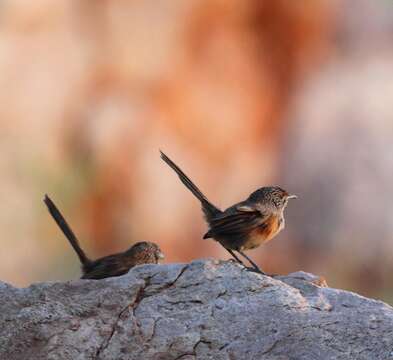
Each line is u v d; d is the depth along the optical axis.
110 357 6.49
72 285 6.82
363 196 19.48
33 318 6.64
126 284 6.79
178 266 6.91
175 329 6.56
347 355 6.29
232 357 6.39
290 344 6.38
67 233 9.48
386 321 6.50
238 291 6.73
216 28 20.47
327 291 6.82
